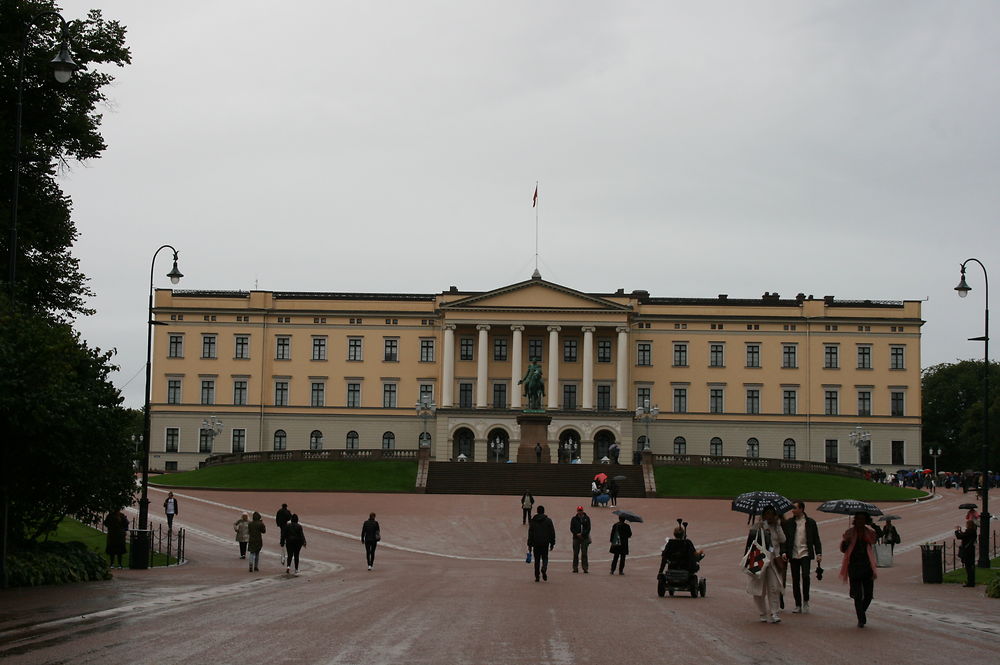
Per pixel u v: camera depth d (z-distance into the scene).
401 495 97.12
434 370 142.88
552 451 137.75
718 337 143.88
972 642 24.30
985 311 56.28
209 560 53.56
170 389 142.50
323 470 111.75
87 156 55.34
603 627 26.05
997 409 156.88
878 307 143.38
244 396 142.50
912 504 98.94
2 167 50.44
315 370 143.12
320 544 64.69
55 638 22.80
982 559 52.53
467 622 26.55
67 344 35.66
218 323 143.00
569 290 139.25
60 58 38.34
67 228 55.28
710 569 53.25
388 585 38.66
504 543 67.25
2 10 50.97
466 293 143.88
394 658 20.55
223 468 114.38
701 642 23.53
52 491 38.78
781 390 143.00
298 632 24.08
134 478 43.62
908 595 38.44
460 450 139.88
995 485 128.75
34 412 34.34
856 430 139.12
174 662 19.70
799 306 143.88
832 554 62.88
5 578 35.06
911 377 142.38
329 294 144.75
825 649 22.64
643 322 144.25
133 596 32.50
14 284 38.47
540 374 119.38
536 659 20.70
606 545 66.94
